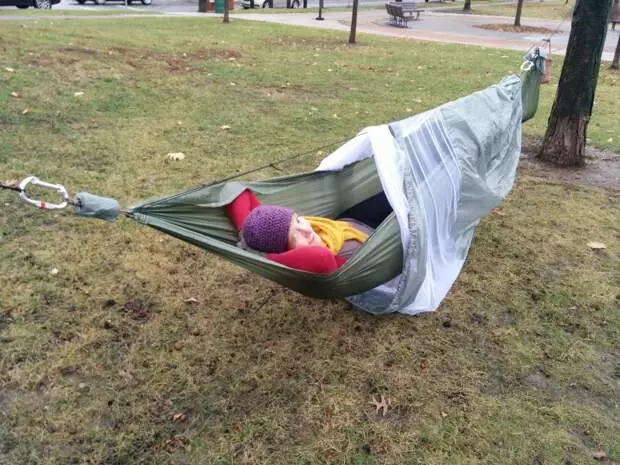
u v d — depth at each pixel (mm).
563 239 4676
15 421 2713
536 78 5082
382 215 4117
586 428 2854
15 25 11102
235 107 7602
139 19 15320
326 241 3316
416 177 3449
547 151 6355
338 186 4047
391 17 22297
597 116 8406
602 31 5867
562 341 3467
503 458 2668
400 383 3076
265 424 2785
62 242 4125
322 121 7270
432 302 3504
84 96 7270
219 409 2854
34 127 6180
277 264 2830
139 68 8852
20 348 3127
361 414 2875
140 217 2801
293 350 3275
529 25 21828
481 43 15758
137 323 3400
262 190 3709
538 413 2930
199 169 5535
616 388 3131
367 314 3613
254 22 16953
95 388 2926
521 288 3980
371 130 3627
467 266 4211
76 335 3258
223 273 3941
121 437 2664
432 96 8914
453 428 2812
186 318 3477
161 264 3982
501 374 3184
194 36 12656
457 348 3365
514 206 5234
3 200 4594
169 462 2572
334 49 12812
